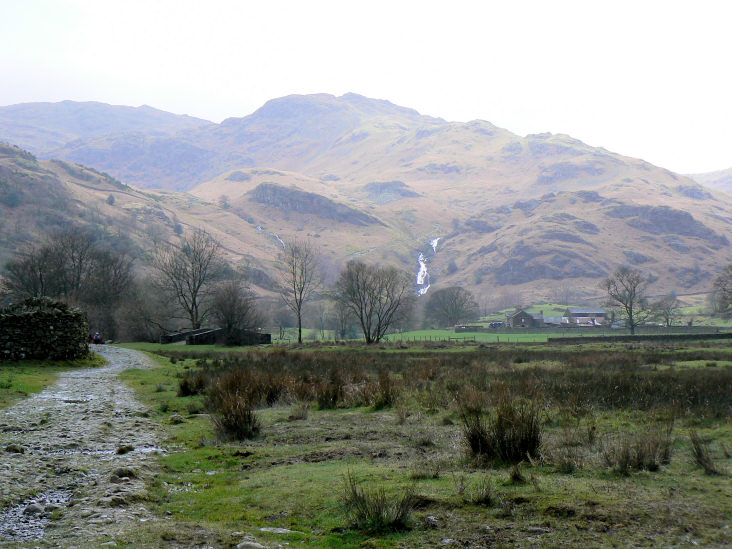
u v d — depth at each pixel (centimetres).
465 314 12756
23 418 1356
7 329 2791
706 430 1140
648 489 715
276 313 11819
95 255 8331
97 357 3416
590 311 16900
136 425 1312
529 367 2889
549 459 880
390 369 2875
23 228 17250
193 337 6706
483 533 583
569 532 574
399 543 565
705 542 540
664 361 3359
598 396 1569
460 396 1528
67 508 695
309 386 1844
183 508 707
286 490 756
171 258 8238
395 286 7956
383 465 888
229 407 1234
